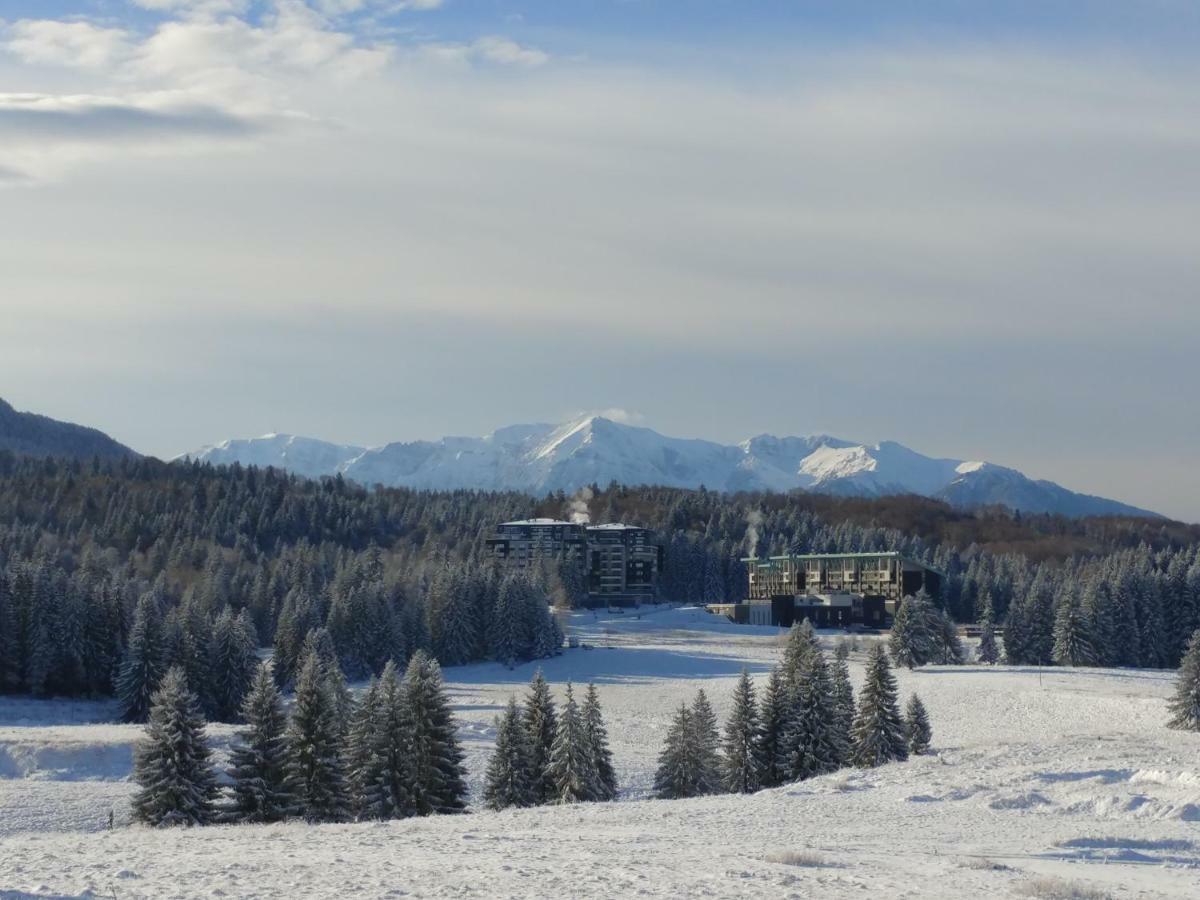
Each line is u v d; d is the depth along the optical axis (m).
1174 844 37.03
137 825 58.28
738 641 199.88
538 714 74.00
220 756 80.12
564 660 170.75
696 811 46.97
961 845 35.88
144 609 122.38
